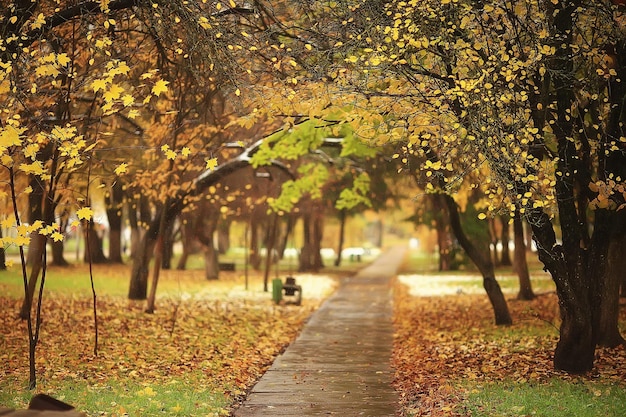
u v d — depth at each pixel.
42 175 10.33
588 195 12.62
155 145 20.06
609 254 14.90
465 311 24.75
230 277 44.53
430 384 12.14
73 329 17.95
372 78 11.92
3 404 9.79
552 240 12.29
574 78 12.51
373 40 11.89
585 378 12.20
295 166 36.97
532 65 11.50
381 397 11.48
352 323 22.45
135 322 20.06
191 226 44.06
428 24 11.92
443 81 11.90
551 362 13.70
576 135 12.74
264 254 75.12
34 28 10.77
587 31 13.31
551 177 12.01
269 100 12.41
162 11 11.66
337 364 14.70
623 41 12.41
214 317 22.59
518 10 12.29
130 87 16.84
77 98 15.81
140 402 10.34
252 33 13.11
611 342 14.95
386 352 16.42
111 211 46.53
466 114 11.07
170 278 41.47
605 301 14.98
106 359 14.06
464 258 52.75
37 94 12.88
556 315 21.70
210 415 9.84
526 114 11.88
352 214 53.19
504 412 9.83
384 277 49.31
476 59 11.66
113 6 11.66
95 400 10.30
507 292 32.12
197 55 13.91
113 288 31.53
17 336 16.38
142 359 14.30
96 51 12.91
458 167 14.62
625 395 10.66
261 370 14.13
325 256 91.31
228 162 23.48
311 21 13.33
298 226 69.44
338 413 10.37
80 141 10.34
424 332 19.66
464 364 14.11
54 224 10.10
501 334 18.16
